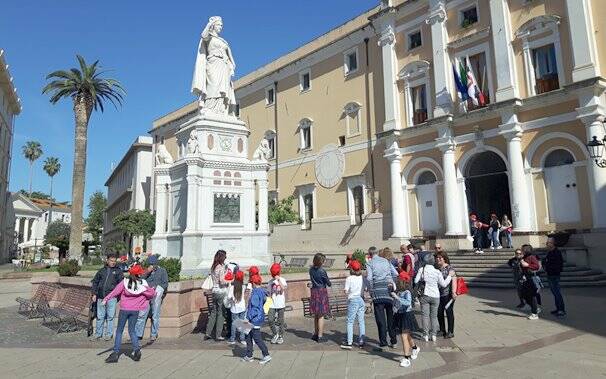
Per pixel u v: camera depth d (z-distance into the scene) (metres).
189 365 7.73
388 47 28.67
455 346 8.66
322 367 7.41
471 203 25.06
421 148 26.38
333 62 33.34
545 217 20.88
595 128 19.20
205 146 14.42
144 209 53.19
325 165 32.78
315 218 32.88
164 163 15.80
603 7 19.86
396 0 28.88
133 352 8.46
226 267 9.89
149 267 10.01
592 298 14.15
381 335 8.64
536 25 21.80
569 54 20.64
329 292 12.64
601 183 18.94
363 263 13.84
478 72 24.52
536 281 11.36
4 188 56.06
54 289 14.59
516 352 8.01
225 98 15.48
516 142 21.83
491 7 23.45
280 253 33.66
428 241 24.42
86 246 66.19
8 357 8.51
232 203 14.38
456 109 25.02
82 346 9.45
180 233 13.93
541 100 21.03
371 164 29.66
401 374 6.90
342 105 32.25
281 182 36.41
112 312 10.34
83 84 33.47
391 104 28.06
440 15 25.86
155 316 9.85
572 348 8.16
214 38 15.52
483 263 20.31
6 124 54.59
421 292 9.36
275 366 7.54
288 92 36.88
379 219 28.38
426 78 26.70
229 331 9.96
